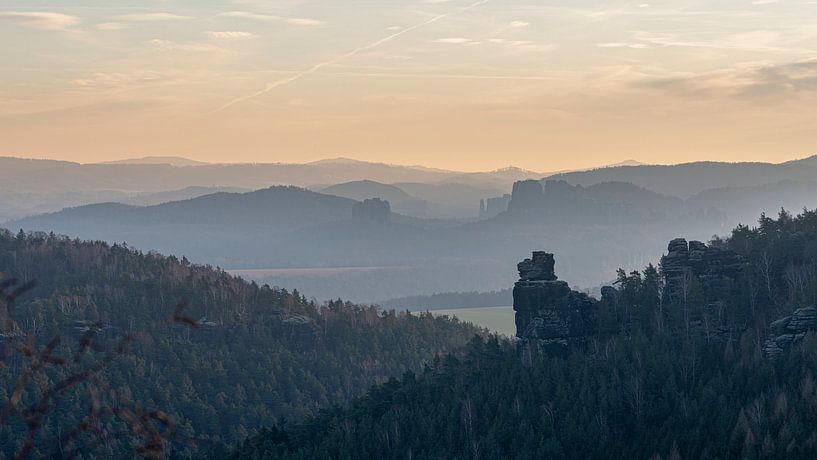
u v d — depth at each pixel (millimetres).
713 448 171500
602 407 196250
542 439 185500
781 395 178250
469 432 195250
